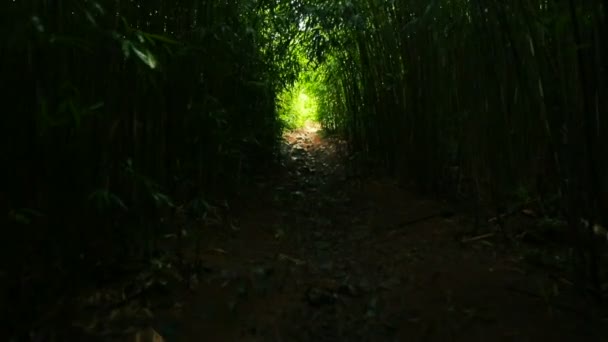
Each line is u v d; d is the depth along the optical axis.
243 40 3.93
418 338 1.94
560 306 2.06
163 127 2.86
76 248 1.94
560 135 2.23
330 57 6.37
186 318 2.05
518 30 2.57
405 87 4.39
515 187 3.45
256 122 5.09
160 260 2.55
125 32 1.88
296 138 9.23
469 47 3.08
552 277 2.33
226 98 4.14
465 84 3.30
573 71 2.23
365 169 5.64
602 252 2.42
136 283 2.24
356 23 3.99
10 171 1.67
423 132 4.19
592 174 2.02
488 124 3.15
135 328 1.89
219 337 1.93
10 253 1.67
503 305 2.12
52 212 1.79
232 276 2.54
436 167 4.16
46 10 1.58
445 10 3.03
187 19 3.00
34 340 1.69
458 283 2.41
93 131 1.91
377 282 2.56
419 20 3.09
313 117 11.73
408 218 3.78
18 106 1.62
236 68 4.12
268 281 2.55
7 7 1.45
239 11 3.89
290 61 5.84
